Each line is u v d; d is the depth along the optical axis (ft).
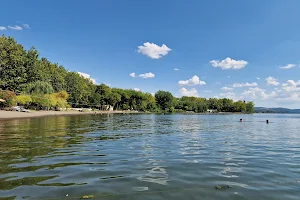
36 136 49.26
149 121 129.18
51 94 239.09
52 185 18.54
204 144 43.27
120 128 76.48
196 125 101.86
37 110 200.13
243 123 129.29
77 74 361.71
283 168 25.27
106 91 391.65
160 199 15.98
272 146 41.91
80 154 31.37
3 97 162.09
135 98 428.97
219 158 30.32
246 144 44.19
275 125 112.37
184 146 40.34
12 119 111.96
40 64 277.44
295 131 76.54
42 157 28.99
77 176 21.17
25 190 17.31
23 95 191.83
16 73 234.58
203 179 20.79
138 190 17.69
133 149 36.24
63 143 40.60
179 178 20.99
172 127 86.74
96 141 44.27
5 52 222.48
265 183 19.81
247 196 16.72
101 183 19.25
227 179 20.89
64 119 124.36
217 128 86.12
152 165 25.93
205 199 16.08
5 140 42.93
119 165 25.72
